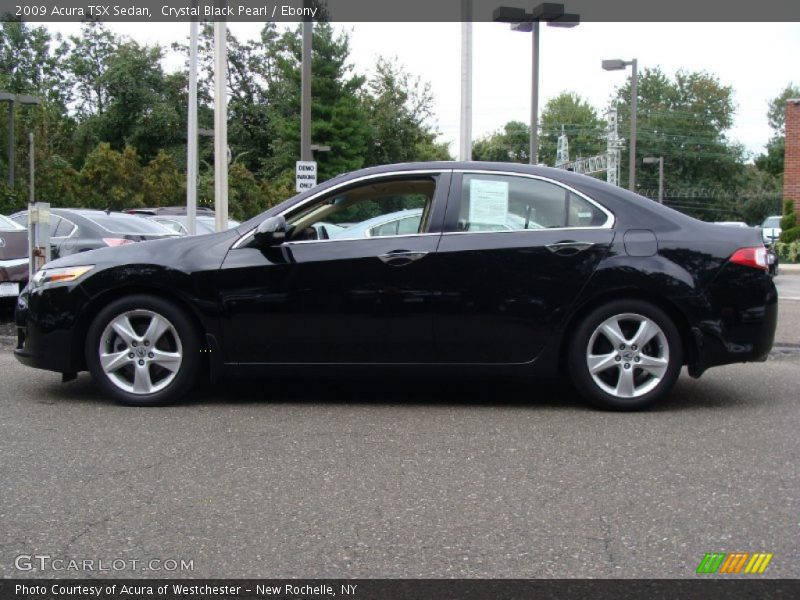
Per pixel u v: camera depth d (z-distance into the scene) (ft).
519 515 11.84
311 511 11.97
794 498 12.55
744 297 17.62
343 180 18.48
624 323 17.85
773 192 233.96
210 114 166.91
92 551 10.61
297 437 15.87
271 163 159.63
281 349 17.94
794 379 22.08
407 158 179.22
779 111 268.82
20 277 30.89
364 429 16.48
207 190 100.32
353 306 17.67
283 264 17.79
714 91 236.84
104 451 14.87
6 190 69.31
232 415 17.60
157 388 18.25
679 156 233.55
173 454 14.70
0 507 12.07
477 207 18.07
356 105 154.20
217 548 10.71
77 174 81.97
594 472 13.76
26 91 169.68
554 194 18.15
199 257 17.99
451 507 12.14
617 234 17.74
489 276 17.60
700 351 17.62
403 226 18.60
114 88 157.38
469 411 18.10
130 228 33.78
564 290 17.54
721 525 11.48
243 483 13.16
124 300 18.06
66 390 20.13
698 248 17.65
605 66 83.30
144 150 157.99
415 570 10.11
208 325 17.87
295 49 170.71
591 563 10.29
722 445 15.40
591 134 251.39
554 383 21.13
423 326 17.69
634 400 17.80
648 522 11.59
